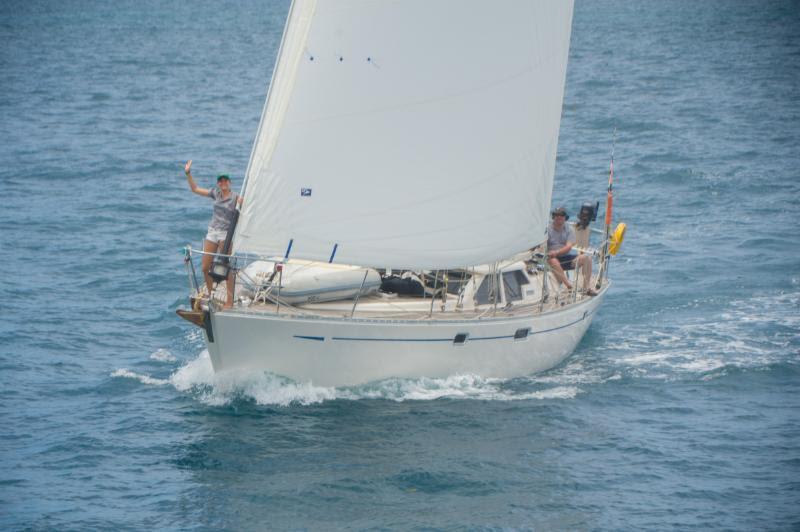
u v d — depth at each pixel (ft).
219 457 219.82
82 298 332.39
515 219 249.75
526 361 266.36
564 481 213.25
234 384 245.86
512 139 244.01
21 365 272.10
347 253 235.61
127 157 593.42
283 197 230.27
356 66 226.79
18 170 550.77
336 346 241.96
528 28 239.91
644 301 330.95
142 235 415.85
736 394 258.78
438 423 236.63
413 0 226.38
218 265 231.50
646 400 255.09
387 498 204.64
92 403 248.32
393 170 233.96
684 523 198.08
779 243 398.83
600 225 441.27
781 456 225.15
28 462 218.38
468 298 258.37
